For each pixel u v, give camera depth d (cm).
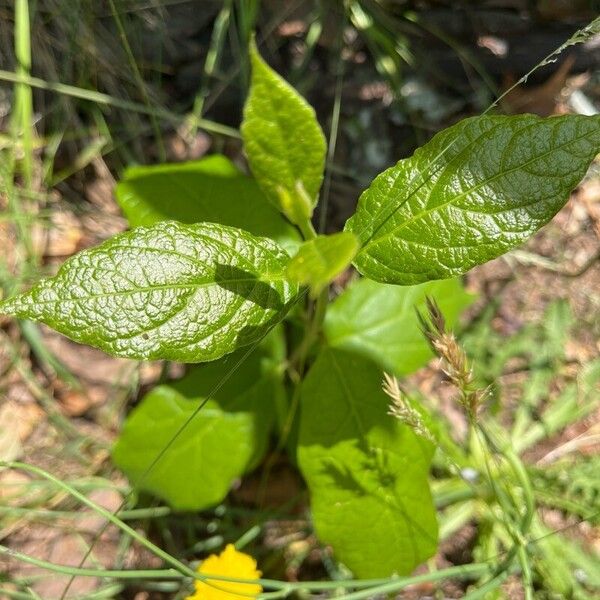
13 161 28
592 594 27
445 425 29
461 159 15
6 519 28
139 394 30
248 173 30
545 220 15
